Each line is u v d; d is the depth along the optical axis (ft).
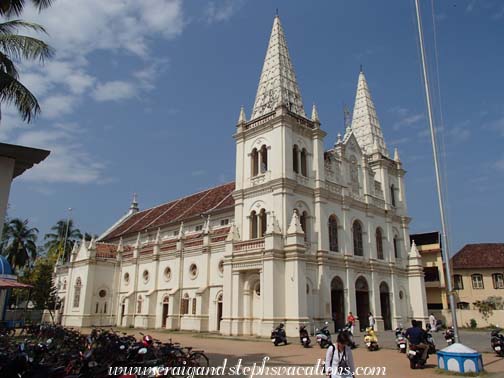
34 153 49.11
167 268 155.02
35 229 245.04
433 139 65.92
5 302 133.49
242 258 118.01
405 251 168.35
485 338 118.93
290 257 112.06
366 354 80.53
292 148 128.47
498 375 54.65
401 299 159.02
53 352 51.21
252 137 136.36
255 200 128.26
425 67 68.08
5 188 47.55
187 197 205.77
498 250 199.72
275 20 153.28
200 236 146.82
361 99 188.24
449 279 61.93
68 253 258.98
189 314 139.54
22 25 60.95
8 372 39.27
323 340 88.58
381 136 182.80
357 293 141.59
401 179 178.29
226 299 119.44
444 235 63.10
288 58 147.43
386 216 161.89
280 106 128.67
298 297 108.17
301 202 126.62
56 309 189.57
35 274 188.24
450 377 54.39
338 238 136.77
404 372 58.65
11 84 56.59
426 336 74.18
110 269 177.88
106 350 54.49
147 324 152.66
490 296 188.65
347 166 149.89
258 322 113.70
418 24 69.41
